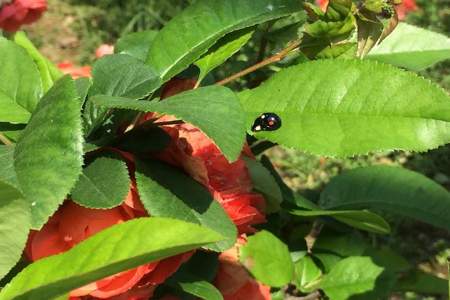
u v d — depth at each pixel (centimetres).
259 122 26
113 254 20
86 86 25
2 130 26
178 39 28
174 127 26
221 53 28
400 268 35
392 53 33
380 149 25
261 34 32
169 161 24
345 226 35
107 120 25
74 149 21
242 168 27
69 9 125
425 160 98
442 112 25
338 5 26
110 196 22
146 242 19
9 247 21
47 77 28
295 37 32
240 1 28
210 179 26
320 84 26
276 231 34
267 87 27
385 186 36
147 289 23
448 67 110
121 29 121
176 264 23
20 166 22
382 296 33
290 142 25
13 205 20
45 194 21
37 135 22
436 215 35
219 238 19
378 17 26
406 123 25
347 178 36
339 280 34
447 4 126
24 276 20
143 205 23
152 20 119
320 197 35
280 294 33
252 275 31
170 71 27
